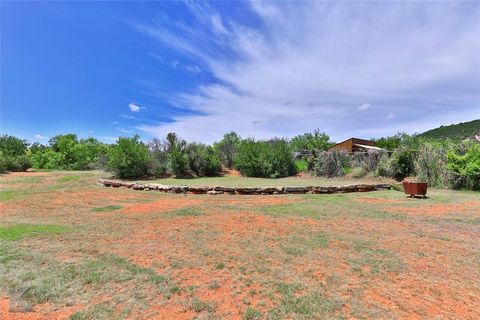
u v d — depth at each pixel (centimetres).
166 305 260
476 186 1062
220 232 496
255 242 439
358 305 259
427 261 368
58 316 241
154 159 1617
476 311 253
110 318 238
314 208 721
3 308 251
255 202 822
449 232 503
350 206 752
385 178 1398
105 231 503
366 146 2694
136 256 381
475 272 337
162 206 754
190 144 1794
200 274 325
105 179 1338
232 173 1939
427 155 1231
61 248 410
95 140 3538
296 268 342
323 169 1638
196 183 1294
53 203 791
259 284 301
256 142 1906
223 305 260
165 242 441
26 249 402
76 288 290
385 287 296
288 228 523
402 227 534
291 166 1761
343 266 349
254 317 240
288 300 267
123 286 296
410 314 247
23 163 2147
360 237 468
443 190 1091
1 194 940
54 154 2730
